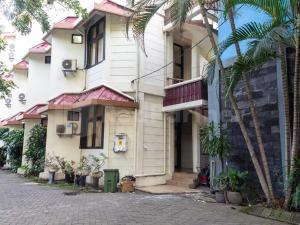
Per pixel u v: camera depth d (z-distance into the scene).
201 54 14.60
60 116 14.41
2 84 14.16
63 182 13.50
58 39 15.53
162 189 11.88
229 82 7.66
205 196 10.12
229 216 7.32
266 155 8.80
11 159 19.30
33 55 19.34
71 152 14.19
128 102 12.69
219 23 10.57
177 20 7.51
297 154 7.32
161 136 13.70
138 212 7.68
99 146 12.88
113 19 13.65
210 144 9.56
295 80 7.10
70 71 15.02
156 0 8.45
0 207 8.20
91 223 6.60
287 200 7.35
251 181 9.09
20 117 18.88
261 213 7.49
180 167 15.12
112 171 11.47
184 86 13.08
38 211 7.73
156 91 13.69
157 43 14.05
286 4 6.89
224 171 9.82
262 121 8.99
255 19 9.27
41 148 15.65
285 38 6.80
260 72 9.16
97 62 14.13
